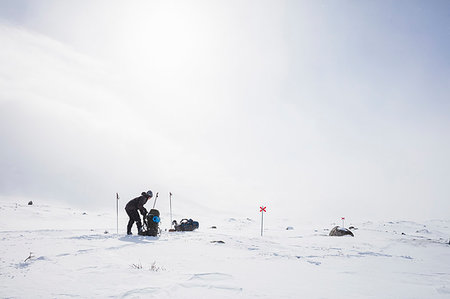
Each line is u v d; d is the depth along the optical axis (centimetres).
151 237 1187
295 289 509
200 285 496
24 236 1144
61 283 486
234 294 455
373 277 675
